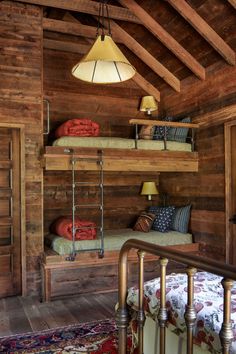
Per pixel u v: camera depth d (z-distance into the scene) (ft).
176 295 7.07
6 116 14.58
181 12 13.47
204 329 6.07
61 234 15.42
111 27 16.72
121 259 7.96
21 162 14.79
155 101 19.86
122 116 19.33
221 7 12.75
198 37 14.75
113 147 15.07
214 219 15.48
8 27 14.74
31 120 15.01
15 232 14.79
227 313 5.14
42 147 15.15
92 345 9.95
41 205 15.10
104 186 18.90
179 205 18.30
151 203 20.10
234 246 14.42
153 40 16.61
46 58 17.56
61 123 17.81
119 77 10.69
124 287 7.95
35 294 14.79
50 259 13.91
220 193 15.12
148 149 15.70
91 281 14.61
